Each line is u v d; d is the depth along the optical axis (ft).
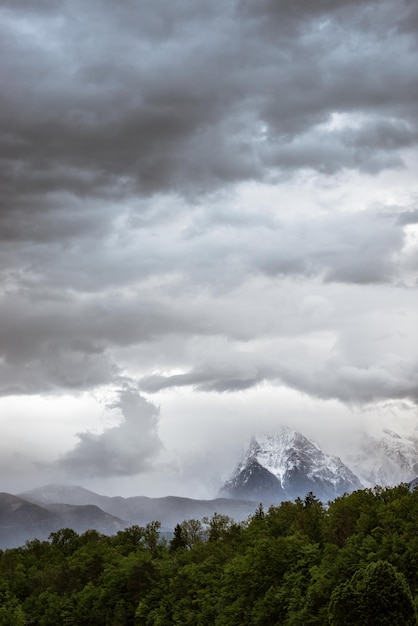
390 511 628.69
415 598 485.56
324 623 512.22
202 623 633.20
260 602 581.12
